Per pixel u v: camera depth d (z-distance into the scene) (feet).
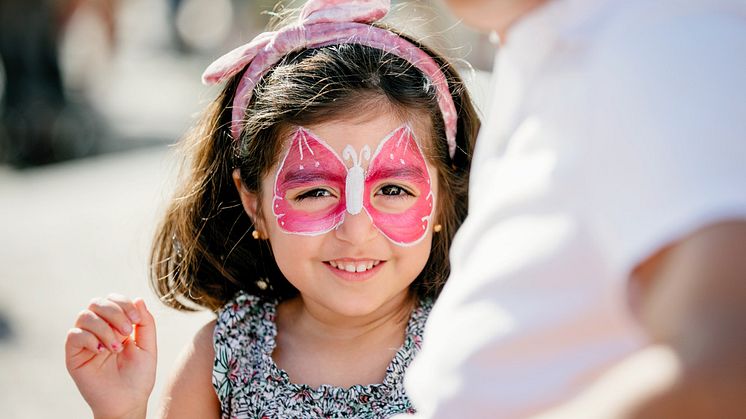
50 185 26.32
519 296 3.33
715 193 2.68
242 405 6.59
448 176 6.82
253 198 6.80
